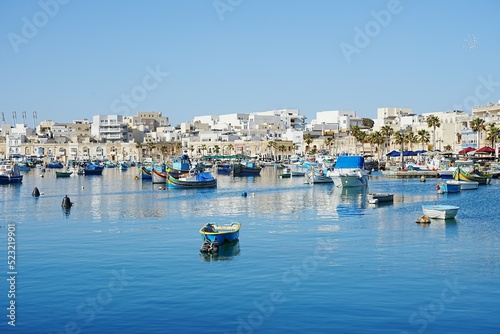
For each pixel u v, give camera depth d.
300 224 59.09
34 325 28.58
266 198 90.94
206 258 42.09
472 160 153.62
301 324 28.19
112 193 103.44
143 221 62.66
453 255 42.69
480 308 30.28
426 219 59.25
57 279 36.53
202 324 28.36
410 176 147.12
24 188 118.38
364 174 110.12
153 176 129.25
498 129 160.38
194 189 111.69
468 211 69.38
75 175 177.38
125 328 28.02
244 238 50.41
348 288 33.94
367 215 66.31
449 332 27.03
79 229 56.81
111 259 42.03
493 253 43.34
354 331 27.23
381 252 43.84
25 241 49.97
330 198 89.75
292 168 166.75
